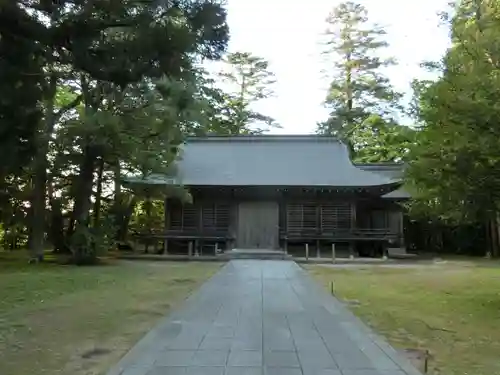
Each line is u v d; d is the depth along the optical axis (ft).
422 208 38.83
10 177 67.46
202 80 89.66
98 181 81.61
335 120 138.82
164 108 64.49
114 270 59.67
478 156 28.71
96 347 21.63
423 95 31.76
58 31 20.85
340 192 92.89
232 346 20.66
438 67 34.73
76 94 80.33
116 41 22.08
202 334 23.00
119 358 19.76
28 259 68.85
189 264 72.18
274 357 18.92
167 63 22.25
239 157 105.81
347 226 93.61
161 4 21.70
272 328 24.49
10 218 73.46
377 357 19.12
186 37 21.62
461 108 28.04
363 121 133.59
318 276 55.42
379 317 29.76
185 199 84.33
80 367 18.54
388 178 91.71
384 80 137.80
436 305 34.65
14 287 42.37
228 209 94.68
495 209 30.68
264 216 94.17
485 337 24.67
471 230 103.19
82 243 67.26
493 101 27.50
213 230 93.81
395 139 114.01
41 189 68.08
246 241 93.45
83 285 44.39
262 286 42.45
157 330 23.86
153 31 21.24
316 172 97.25
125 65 21.97
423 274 59.26
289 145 110.52
